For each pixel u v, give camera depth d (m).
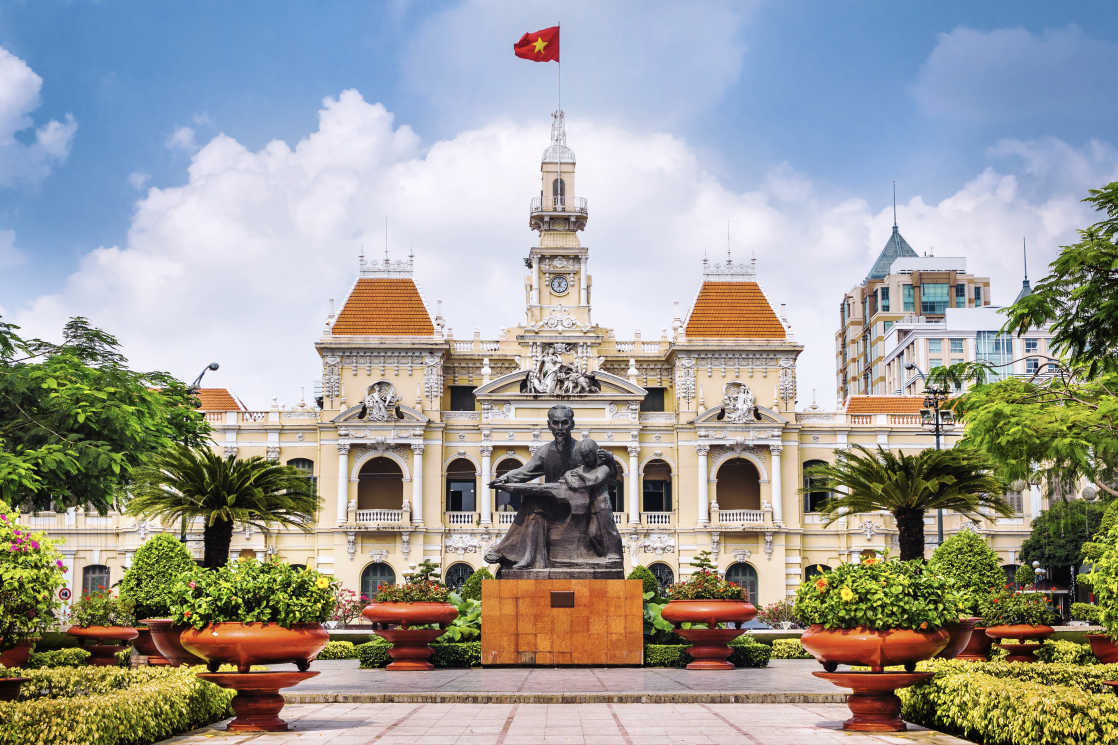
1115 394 42.50
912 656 21.34
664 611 35.22
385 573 87.38
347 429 88.00
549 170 96.31
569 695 26.41
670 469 92.12
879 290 174.00
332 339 89.94
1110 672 22.94
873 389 174.00
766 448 90.62
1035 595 33.69
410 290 92.88
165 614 37.88
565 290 94.50
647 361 95.25
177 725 21.06
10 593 20.12
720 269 94.94
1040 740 18.47
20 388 45.34
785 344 91.56
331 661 40.19
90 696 19.80
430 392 90.06
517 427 89.31
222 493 42.66
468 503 92.44
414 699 26.44
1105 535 24.91
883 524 91.44
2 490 41.44
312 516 46.84
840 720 22.92
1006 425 41.47
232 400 95.19
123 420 46.66
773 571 88.38
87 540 87.19
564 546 35.31
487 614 34.09
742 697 26.36
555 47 94.62
